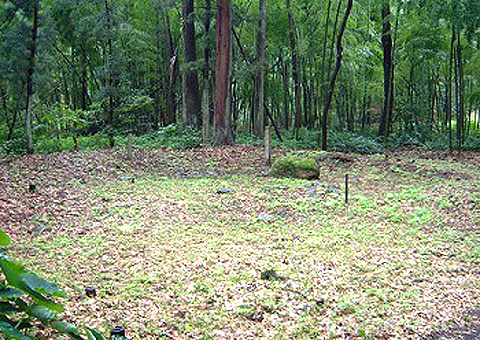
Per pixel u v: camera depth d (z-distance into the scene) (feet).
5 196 32.17
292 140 68.39
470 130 92.53
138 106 68.28
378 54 85.81
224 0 59.06
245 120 112.37
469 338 15.61
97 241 24.50
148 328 15.11
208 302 17.37
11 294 9.11
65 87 86.79
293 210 32.45
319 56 79.46
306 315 16.62
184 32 68.64
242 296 17.94
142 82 85.56
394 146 71.15
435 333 15.89
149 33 80.02
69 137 64.75
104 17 58.80
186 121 70.03
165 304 17.03
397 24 70.69
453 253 24.08
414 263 22.57
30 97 54.13
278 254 23.25
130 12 78.79
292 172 43.73
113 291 17.93
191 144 60.64
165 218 29.66
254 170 47.73
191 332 15.08
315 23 72.79
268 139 49.83
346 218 30.76
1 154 53.72
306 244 25.11
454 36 62.13
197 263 21.47
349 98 92.38
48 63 54.85
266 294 18.12
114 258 22.02
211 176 44.52
